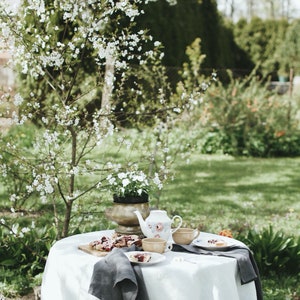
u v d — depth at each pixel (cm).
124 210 368
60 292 342
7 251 568
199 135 1386
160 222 352
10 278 533
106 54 463
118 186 374
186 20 1811
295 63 2584
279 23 2716
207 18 1980
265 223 789
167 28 1705
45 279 361
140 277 312
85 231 614
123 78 534
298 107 1530
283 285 536
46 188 445
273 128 1455
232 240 380
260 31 2683
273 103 1463
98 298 312
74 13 448
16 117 475
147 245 339
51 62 473
